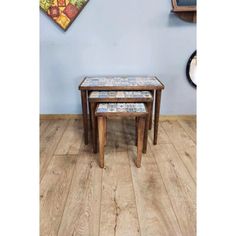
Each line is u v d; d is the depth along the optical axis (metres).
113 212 1.49
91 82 2.34
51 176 1.87
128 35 2.72
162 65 2.83
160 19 2.67
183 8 2.49
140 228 1.37
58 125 2.87
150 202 1.58
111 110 1.87
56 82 2.89
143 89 2.19
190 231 1.35
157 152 2.25
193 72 2.83
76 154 2.21
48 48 2.77
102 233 1.34
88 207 1.54
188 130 2.75
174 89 2.91
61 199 1.61
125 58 2.80
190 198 1.62
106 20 2.67
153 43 2.75
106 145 2.40
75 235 1.33
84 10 2.63
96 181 1.81
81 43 2.75
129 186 1.75
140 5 2.62
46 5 2.61
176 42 2.75
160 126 2.86
